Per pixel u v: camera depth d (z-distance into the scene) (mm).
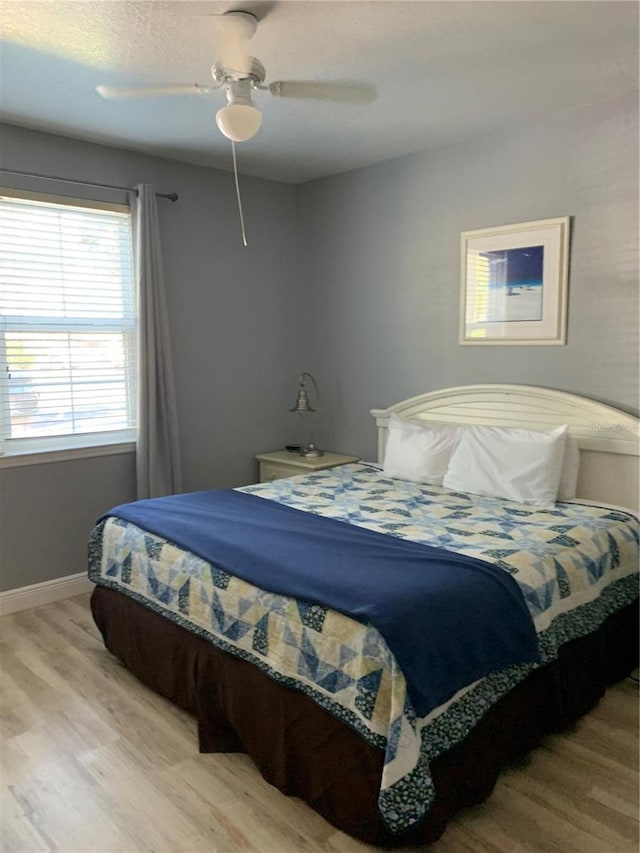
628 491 3047
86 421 3734
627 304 3064
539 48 2482
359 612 1820
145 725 2428
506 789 2047
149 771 2160
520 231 3404
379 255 4141
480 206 3584
